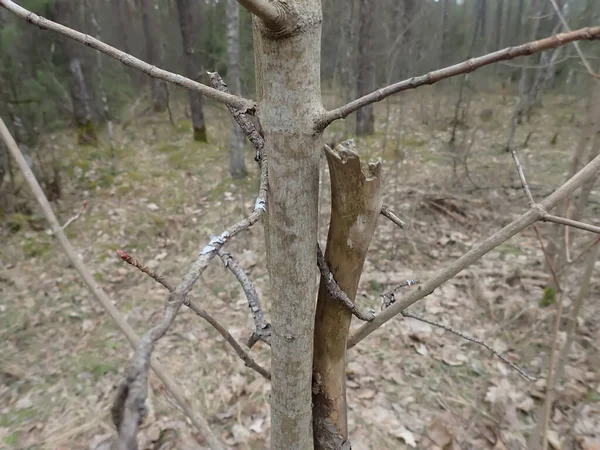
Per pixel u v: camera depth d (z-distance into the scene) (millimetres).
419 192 6098
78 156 8008
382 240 5191
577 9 4887
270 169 861
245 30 9391
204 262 563
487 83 11461
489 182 6430
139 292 4559
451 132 8875
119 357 3660
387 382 3164
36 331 4035
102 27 12492
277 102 801
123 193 6938
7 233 5566
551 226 3721
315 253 948
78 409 3160
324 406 1231
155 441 2787
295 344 995
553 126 8945
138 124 11039
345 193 966
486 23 16266
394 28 6965
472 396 3002
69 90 8383
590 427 2652
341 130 8211
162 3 14219
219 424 2916
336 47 8109
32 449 2846
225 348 3631
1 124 1198
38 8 6031
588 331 3344
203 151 9289
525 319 3639
